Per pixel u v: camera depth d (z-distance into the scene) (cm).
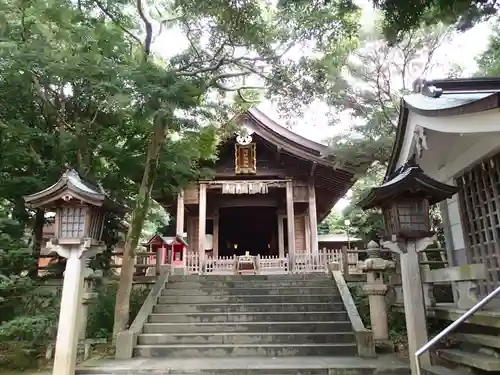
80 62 741
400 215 518
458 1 433
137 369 638
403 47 1250
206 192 1680
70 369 551
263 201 1800
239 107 1214
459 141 664
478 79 652
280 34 905
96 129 1029
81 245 573
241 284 1026
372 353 709
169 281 1057
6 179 925
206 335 786
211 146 1212
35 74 822
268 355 736
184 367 642
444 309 574
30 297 895
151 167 929
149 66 810
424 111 514
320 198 1931
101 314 943
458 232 748
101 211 611
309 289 980
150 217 1593
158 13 966
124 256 885
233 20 830
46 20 778
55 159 973
